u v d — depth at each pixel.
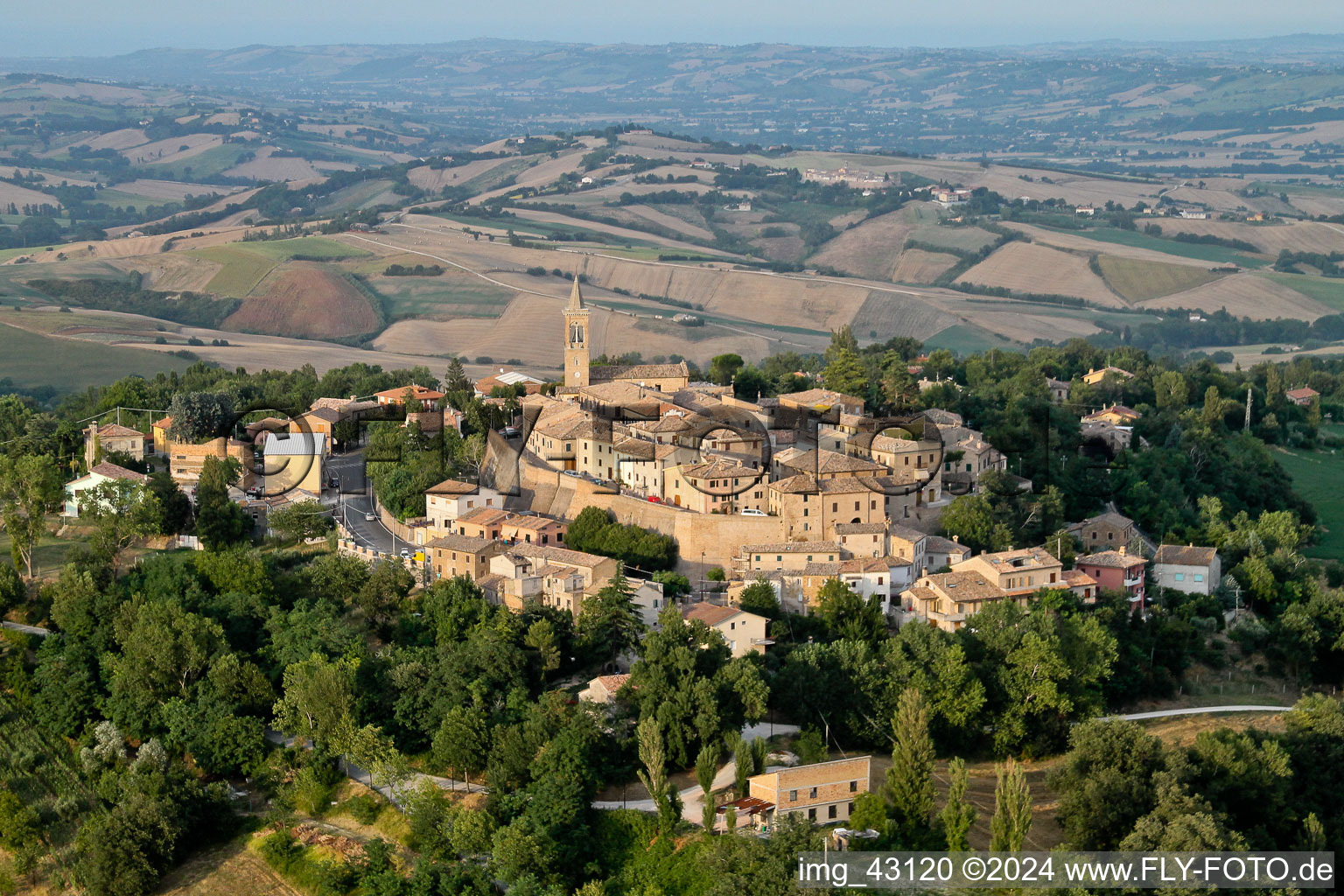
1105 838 147.75
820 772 146.38
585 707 159.12
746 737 163.38
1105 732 158.50
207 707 171.00
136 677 174.25
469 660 169.38
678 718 156.12
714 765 148.00
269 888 150.62
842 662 170.38
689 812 148.25
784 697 167.25
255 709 175.00
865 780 148.75
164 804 156.00
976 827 149.75
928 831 145.62
